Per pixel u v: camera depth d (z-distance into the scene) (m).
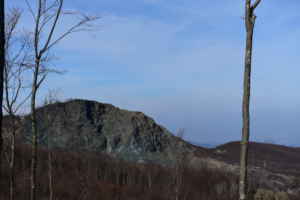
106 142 88.38
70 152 57.22
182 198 44.72
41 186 40.12
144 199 44.69
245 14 7.95
